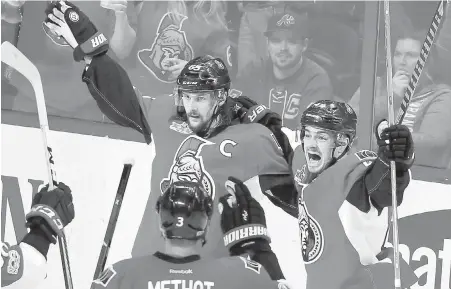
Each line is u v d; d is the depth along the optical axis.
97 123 19.14
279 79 19.22
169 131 16.17
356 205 15.10
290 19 19.19
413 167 18.52
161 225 13.09
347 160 15.44
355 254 15.16
